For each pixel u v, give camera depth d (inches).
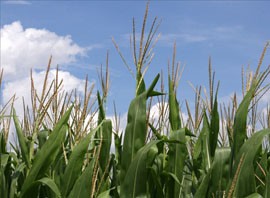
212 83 125.6
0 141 128.7
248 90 119.6
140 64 123.5
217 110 125.9
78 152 113.2
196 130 135.9
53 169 126.0
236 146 116.3
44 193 131.7
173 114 126.9
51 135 113.0
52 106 128.2
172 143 123.1
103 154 127.4
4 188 120.7
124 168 119.0
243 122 115.6
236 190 110.6
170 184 122.8
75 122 130.9
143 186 114.4
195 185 134.4
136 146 118.5
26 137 131.7
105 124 128.0
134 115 119.3
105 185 122.8
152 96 124.3
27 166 120.6
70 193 109.6
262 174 122.2
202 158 134.8
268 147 140.7
